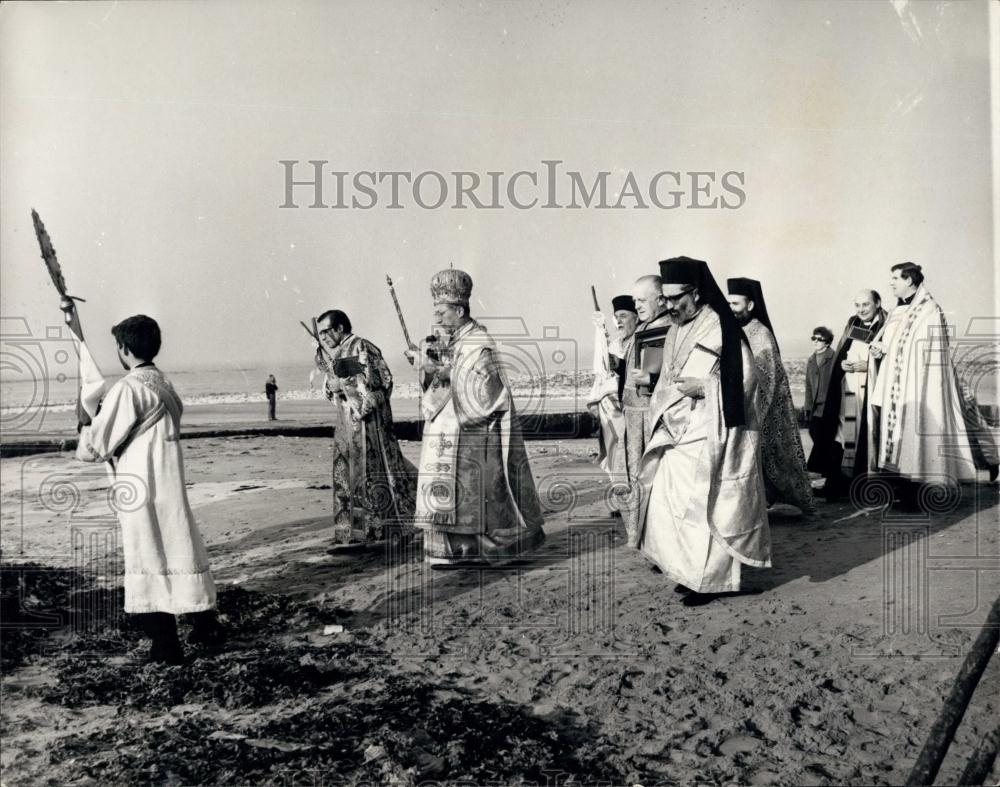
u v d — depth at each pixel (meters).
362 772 3.87
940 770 3.71
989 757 3.37
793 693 4.31
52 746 4.10
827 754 3.85
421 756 3.95
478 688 4.55
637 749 3.96
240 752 4.03
